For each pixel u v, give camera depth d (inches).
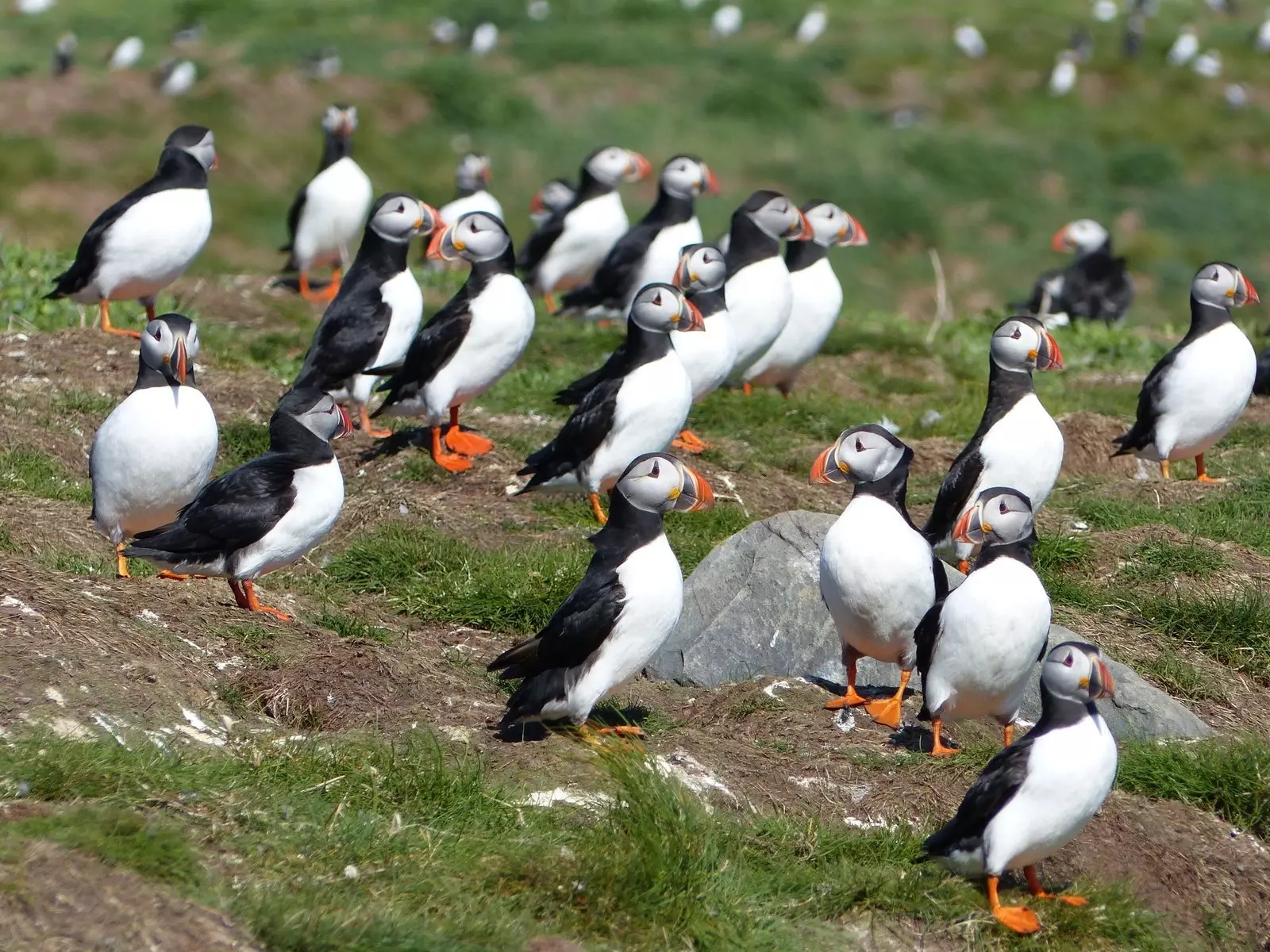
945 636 364.2
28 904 251.4
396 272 641.0
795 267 757.9
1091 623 482.6
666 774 346.9
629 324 542.6
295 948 263.1
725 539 519.2
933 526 521.0
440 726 368.2
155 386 442.3
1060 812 306.7
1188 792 379.9
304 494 413.1
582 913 294.4
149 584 413.7
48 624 356.8
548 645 360.5
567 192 1198.3
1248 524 572.1
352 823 309.6
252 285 938.7
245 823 304.3
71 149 1411.2
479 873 301.4
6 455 545.0
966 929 310.7
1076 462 676.7
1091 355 954.1
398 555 499.2
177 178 674.8
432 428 600.4
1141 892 342.6
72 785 297.1
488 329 586.9
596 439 539.5
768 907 308.8
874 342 880.3
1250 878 352.2
